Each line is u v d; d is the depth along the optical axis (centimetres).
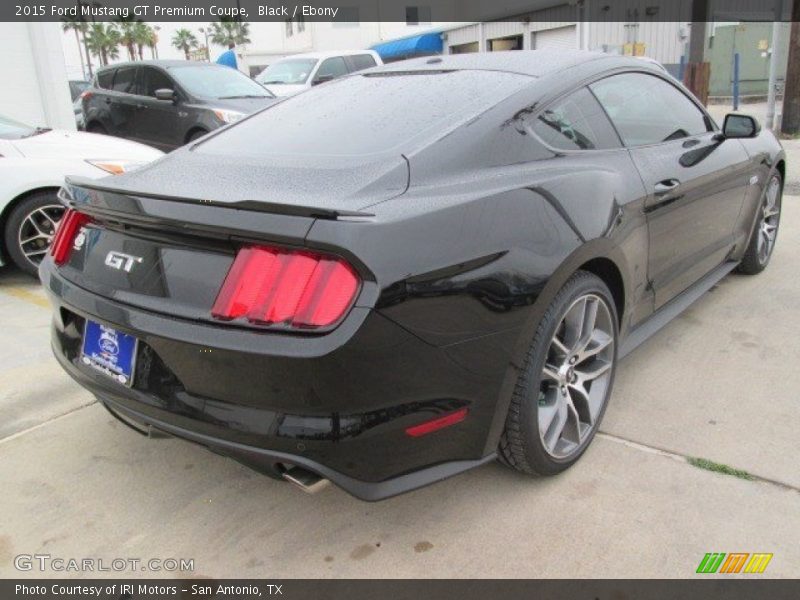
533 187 236
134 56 6259
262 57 3559
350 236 188
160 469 278
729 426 292
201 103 905
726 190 378
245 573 221
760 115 1555
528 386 232
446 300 202
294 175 231
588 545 227
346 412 192
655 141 327
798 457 268
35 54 872
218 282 202
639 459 271
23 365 367
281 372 190
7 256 495
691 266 358
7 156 484
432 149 236
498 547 228
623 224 270
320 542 235
